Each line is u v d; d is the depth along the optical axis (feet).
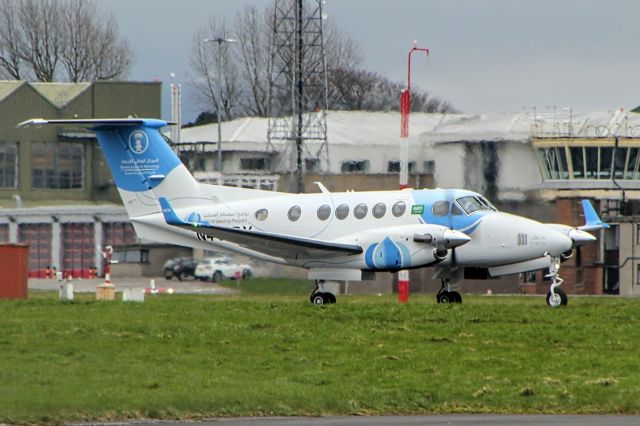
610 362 315.99
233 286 652.48
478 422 254.06
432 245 459.32
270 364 311.47
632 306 433.07
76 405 255.70
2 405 254.27
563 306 434.30
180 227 484.33
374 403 270.26
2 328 360.07
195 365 307.99
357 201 481.05
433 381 292.61
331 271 477.77
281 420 255.91
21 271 486.38
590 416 262.88
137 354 319.68
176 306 431.02
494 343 343.26
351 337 350.84
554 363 315.37
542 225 467.11
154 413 257.14
